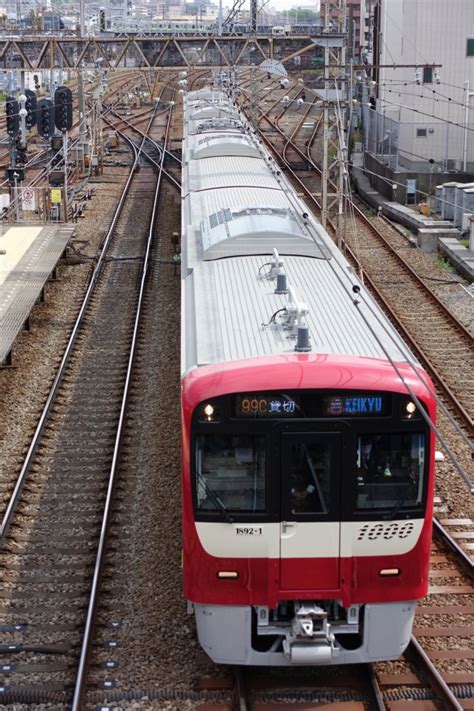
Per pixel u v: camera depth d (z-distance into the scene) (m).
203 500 10.60
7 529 14.73
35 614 12.48
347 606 10.77
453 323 25.34
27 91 45.59
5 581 13.35
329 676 11.34
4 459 17.25
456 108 48.75
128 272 31.27
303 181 49.28
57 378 20.94
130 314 26.55
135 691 10.82
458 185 37.72
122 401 19.69
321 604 11.00
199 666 11.39
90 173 50.88
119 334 24.80
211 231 17.50
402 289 29.17
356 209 43.19
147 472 16.80
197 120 40.69
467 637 11.89
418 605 12.61
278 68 35.50
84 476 16.73
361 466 10.62
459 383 21.05
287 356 10.84
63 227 34.00
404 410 10.51
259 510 10.59
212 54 43.66
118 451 17.48
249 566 10.70
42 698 10.70
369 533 10.66
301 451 10.52
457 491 16.03
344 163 30.31
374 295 28.34
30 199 40.09
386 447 10.59
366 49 81.56
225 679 11.11
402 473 10.66
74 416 19.39
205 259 16.05
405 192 43.38
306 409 10.45
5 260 28.28
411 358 11.27
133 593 13.01
